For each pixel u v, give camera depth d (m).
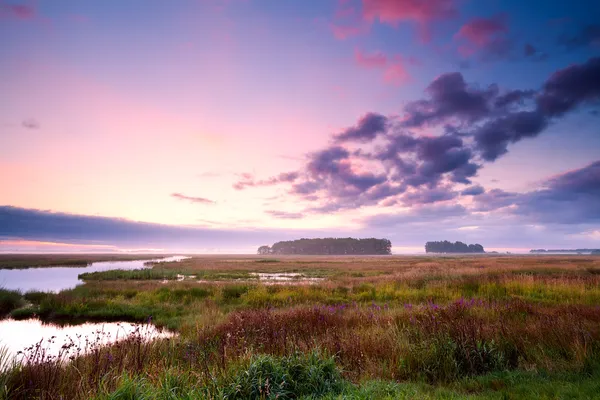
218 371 4.71
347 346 6.41
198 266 62.06
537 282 16.09
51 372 4.91
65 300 18.09
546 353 6.06
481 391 4.82
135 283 28.44
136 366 5.32
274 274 43.16
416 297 15.44
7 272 50.97
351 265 63.72
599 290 13.84
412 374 5.52
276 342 6.42
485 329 6.97
